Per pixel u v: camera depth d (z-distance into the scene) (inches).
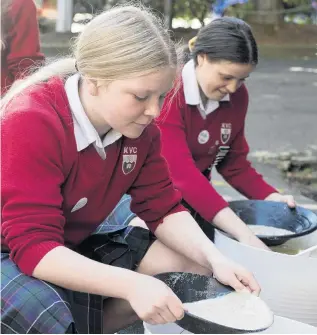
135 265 70.0
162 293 55.1
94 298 62.8
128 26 57.3
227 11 440.8
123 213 76.9
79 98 60.8
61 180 60.1
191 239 68.4
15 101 60.3
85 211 65.6
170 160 85.0
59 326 55.1
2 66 107.4
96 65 57.4
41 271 56.8
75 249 69.4
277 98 276.7
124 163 65.6
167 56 57.1
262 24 462.3
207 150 92.3
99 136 62.2
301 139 201.5
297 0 471.5
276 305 72.4
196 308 60.7
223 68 81.4
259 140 198.8
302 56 412.2
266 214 90.6
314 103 267.9
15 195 57.5
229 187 141.3
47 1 386.0
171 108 86.0
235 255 74.4
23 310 56.1
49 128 58.4
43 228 57.8
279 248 84.9
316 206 133.6
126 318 68.0
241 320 58.6
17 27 108.0
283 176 160.4
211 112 88.7
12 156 57.7
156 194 70.1
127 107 57.6
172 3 420.5
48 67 64.6
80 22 72.8
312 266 70.7
